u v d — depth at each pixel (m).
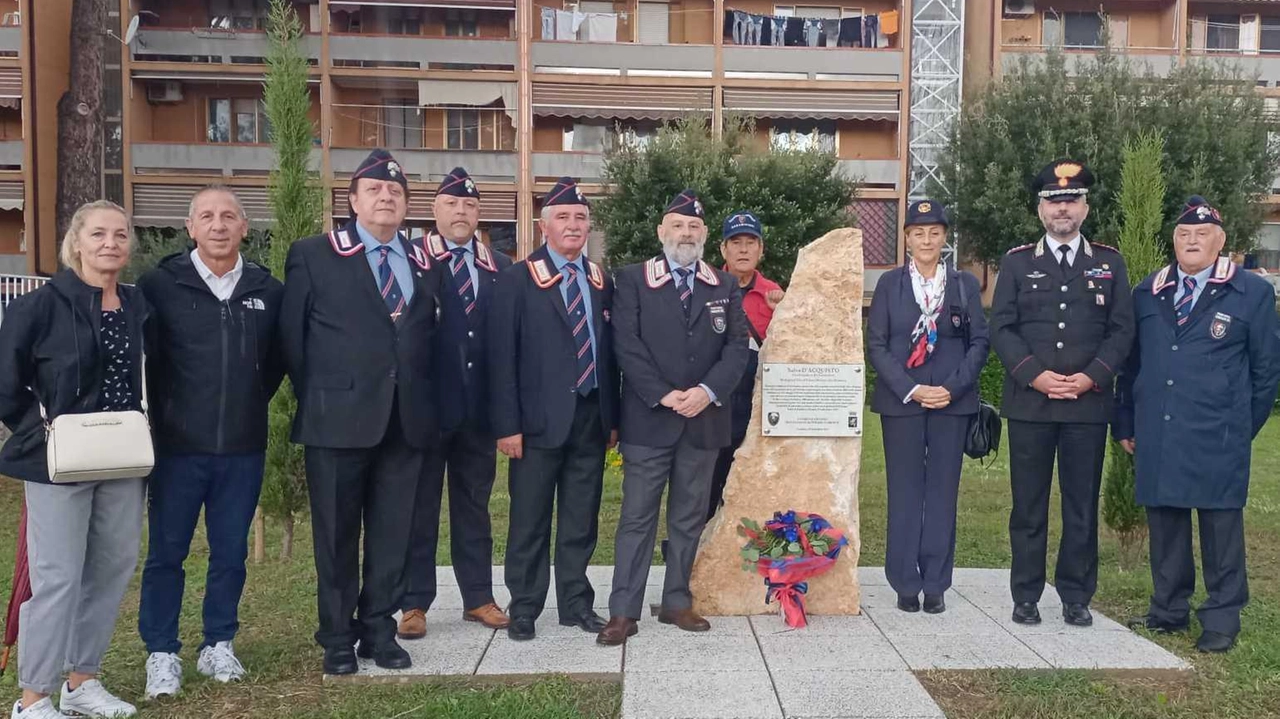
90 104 17.12
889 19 23.78
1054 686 4.20
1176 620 5.05
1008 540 7.64
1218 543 4.83
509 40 22.88
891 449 5.32
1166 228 18.05
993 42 23.97
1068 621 5.10
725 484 5.36
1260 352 4.83
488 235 23.34
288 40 6.69
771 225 18.98
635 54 23.08
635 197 19.14
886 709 3.94
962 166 20.80
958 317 5.27
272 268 6.60
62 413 3.77
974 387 5.25
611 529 8.15
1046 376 4.89
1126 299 5.00
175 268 4.20
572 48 22.95
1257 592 6.01
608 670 4.38
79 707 4.01
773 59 23.34
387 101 23.38
